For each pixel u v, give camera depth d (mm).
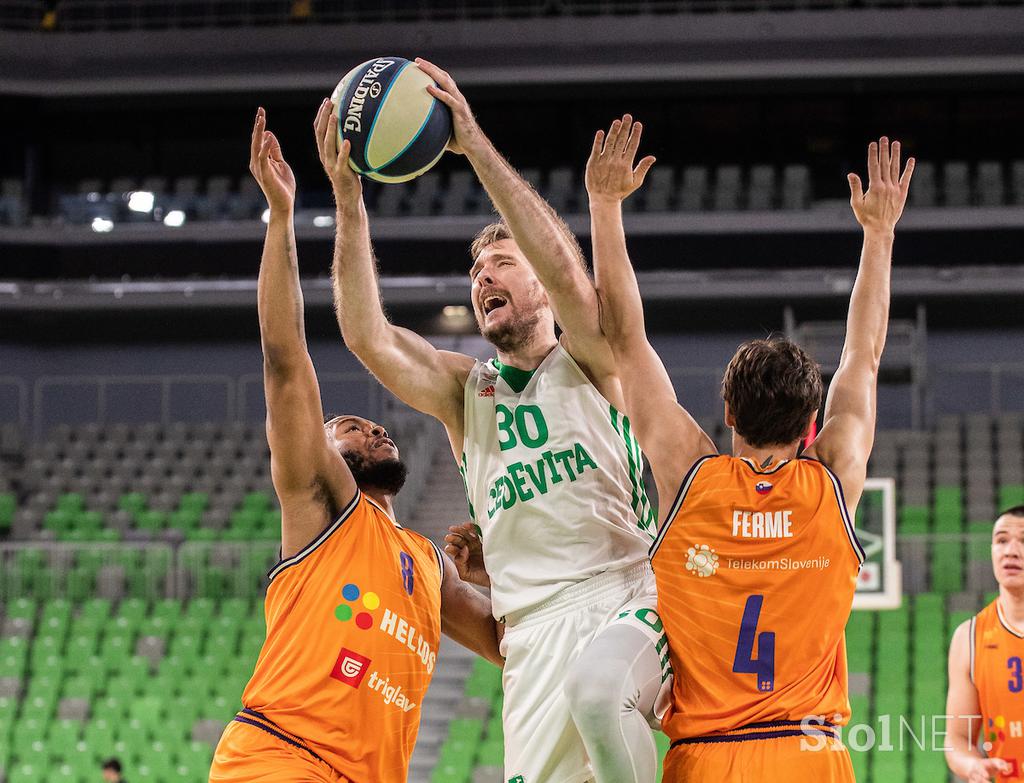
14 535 19031
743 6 22297
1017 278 21469
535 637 3551
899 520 18109
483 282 3748
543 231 3441
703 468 3121
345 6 22859
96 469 20703
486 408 3748
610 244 3537
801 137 24250
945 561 15891
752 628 3080
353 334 3713
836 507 3104
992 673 5324
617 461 3656
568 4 22547
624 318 3469
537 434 3641
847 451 3213
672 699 3250
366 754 3637
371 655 3652
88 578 17078
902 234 22828
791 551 3074
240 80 22047
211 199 22984
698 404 22000
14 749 14516
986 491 18594
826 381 18812
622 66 21344
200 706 14828
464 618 4066
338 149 3455
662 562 3154
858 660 14625
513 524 3633
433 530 18188
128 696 15094
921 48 20891
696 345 23031
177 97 23969
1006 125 24000
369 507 3799
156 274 23797
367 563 3707
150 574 16984
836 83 23141
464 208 22516
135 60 22250
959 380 22406
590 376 3697
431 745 14242
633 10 22328
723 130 24328
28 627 16297
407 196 22797
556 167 24484
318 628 3625
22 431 22609
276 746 3537
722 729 3086
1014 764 5270
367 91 3426
